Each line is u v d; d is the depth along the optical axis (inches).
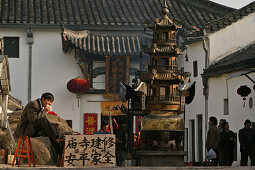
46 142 701.3
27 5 1541.6
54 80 1482.5
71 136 518.9
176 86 553.3
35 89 1477.6
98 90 1475.1
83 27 1494.8
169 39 551.5
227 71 1047.6
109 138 518.0
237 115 1019.9
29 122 546.6
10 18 1467.8
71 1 1593.3
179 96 545.3
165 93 549.0
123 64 1472.7
